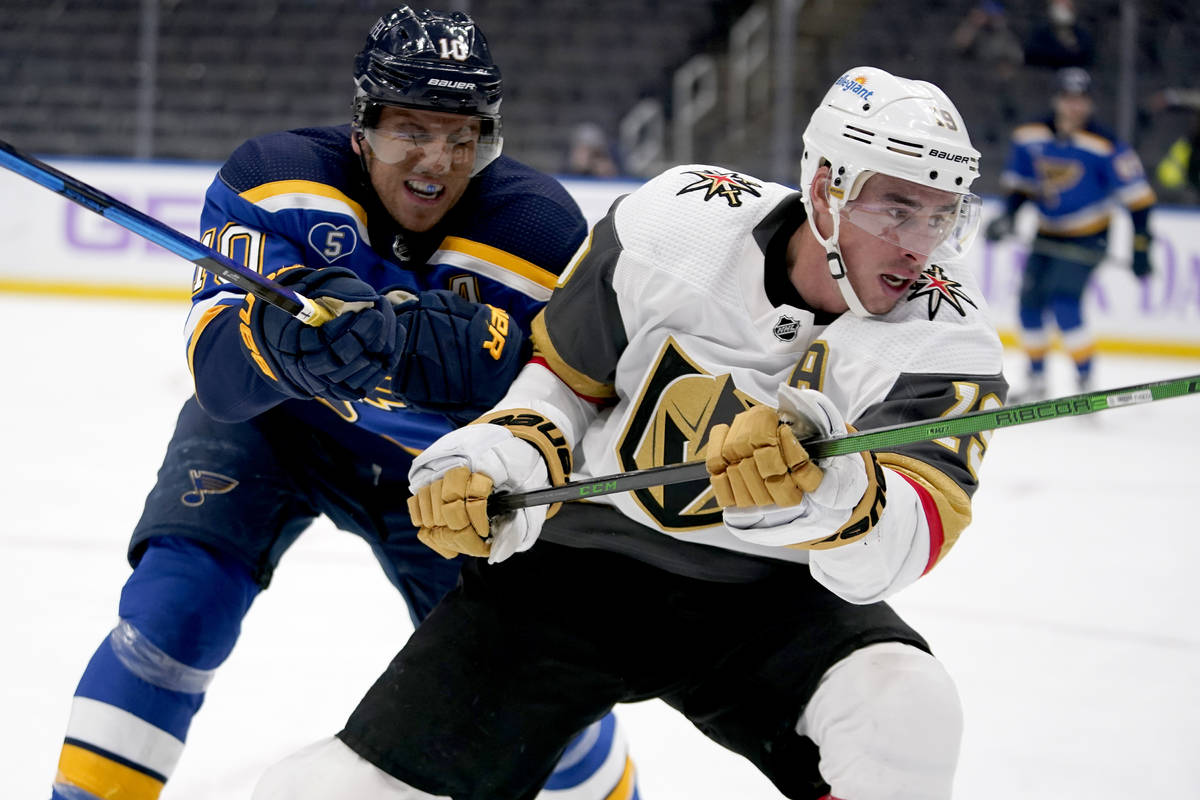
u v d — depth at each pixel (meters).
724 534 3.34
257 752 5.15
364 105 3.76
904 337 3.20
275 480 4.11
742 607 3.44
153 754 3.69
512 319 3.93
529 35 18.77
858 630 3.20
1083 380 13.48
